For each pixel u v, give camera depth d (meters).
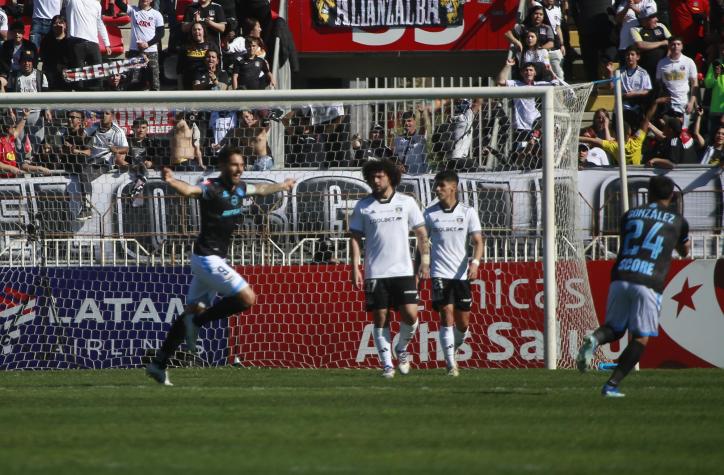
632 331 29.28
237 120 50.34
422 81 68.31
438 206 37.59
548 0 67.00
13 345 44.66
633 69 61.91
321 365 45.38
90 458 19.84
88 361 44.88
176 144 49.44
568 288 43.81
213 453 20.45
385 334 37.25
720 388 33.72
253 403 28.56
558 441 22.16
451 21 69.62
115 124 50.56
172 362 45.00
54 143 49.38
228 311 33.19
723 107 60.91
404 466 19.06
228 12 65.69
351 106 51.78
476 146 49.47
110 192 48.28
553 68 64.50
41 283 45.03
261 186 33.03
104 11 73.56
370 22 70.06
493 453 20.64
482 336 44.69
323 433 23.08
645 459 20.11
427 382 35.34
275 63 64.19
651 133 57.88
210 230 32.62
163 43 73.12
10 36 66.06
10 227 48.19
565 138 44.25
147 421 24.95
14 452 20.53
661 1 69.50
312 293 45.72
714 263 44.31
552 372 40.31
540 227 47.56
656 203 29.61
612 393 29.91
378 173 35.97
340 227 47.88
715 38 66.19
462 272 37.59
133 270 45.34
